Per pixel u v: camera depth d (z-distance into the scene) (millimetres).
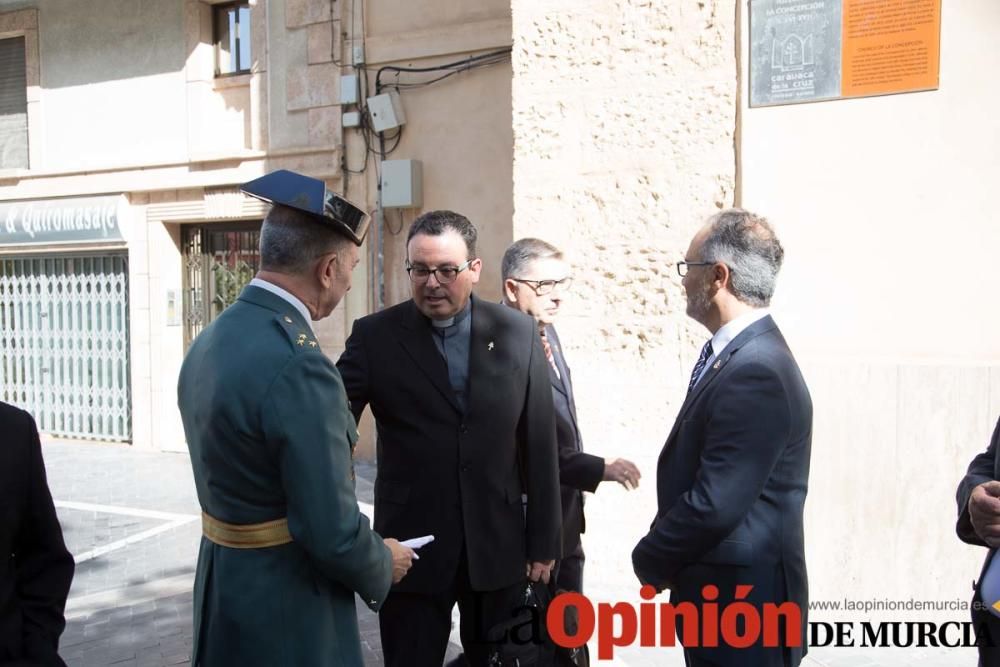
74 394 10539
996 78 4027
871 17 4207
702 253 2436
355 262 2250
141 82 9789
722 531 2221
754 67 4465
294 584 2037
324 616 2072
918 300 4199
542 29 4969
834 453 4320
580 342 4953
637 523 4895
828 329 4359
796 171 4395
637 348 4848
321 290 2174
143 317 9773
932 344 4184
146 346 9781
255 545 2027
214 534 2084
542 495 2871
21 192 10320
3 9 10492
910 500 4199
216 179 9094
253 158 8852
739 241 2379
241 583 2025
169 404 9750
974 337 4117
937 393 4133
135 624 4664
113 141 9984
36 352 10789
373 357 2799
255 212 8977
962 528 2484
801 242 4395
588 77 4883
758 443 2221
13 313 10938
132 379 9875
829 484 4336
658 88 4727
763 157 4469
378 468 2885
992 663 2299
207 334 2146
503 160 7648
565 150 4953
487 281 7758
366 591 2082
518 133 5047
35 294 10758
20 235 10289
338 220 2139
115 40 9906
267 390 1973
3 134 10789
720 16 4562
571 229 4953
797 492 2328
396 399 2773
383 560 2105
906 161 4191
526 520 2887
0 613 2109
